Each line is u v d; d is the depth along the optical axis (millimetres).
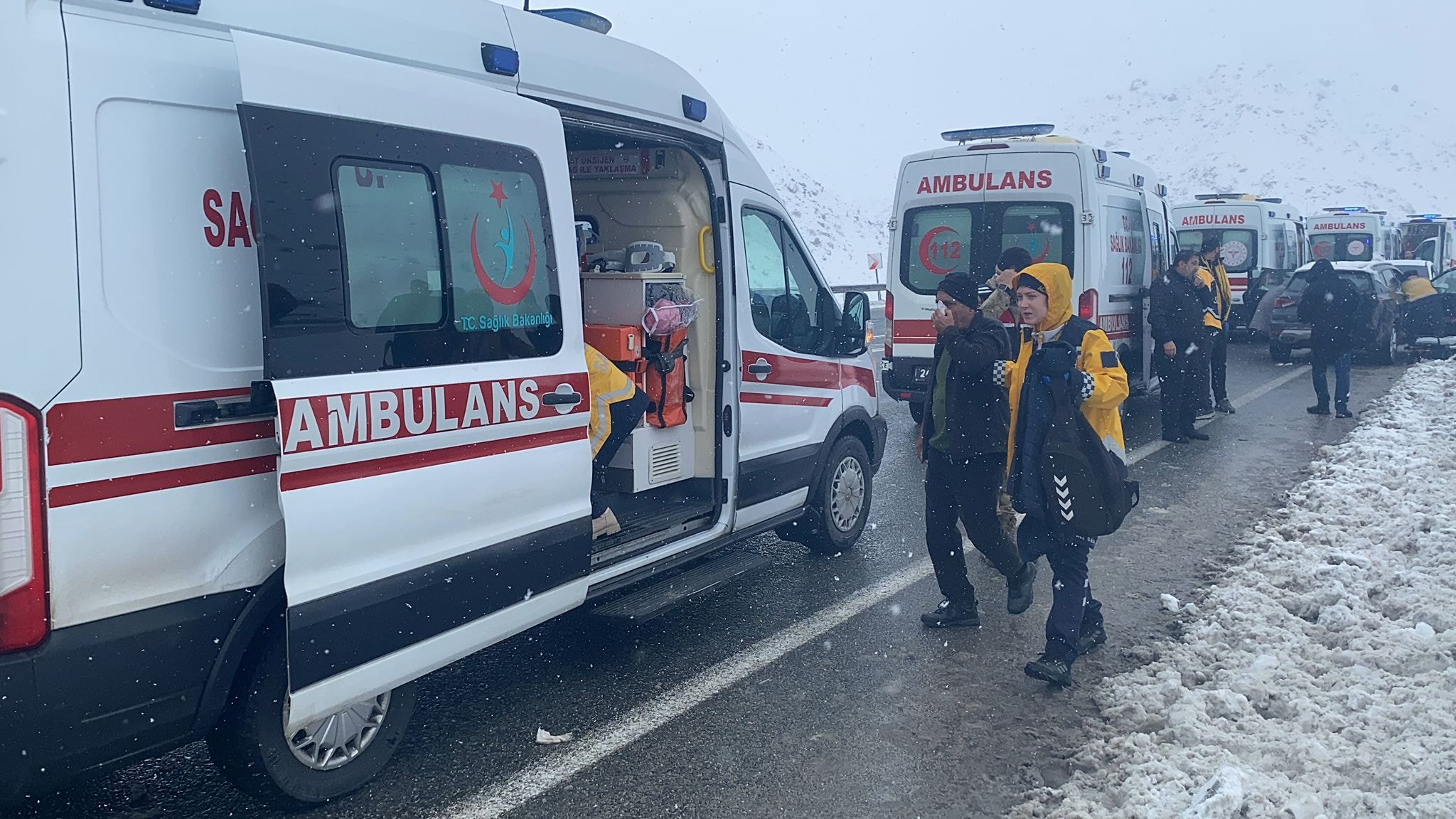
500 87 4086
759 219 5961
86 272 2752
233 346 3090
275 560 3225
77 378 2738
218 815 3539
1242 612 5312
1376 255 28375
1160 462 9367
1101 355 4539
